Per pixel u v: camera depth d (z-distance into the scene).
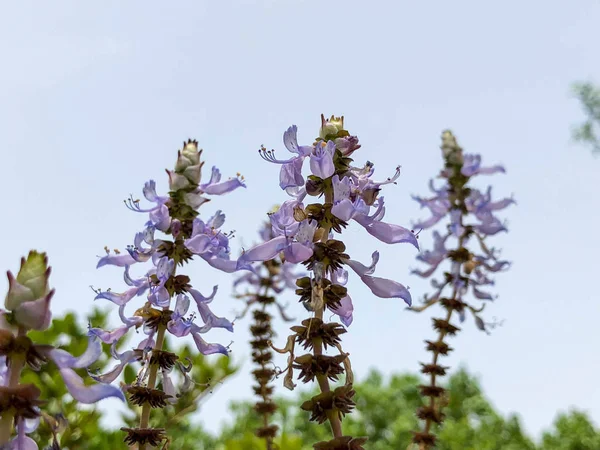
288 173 0.21
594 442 1.54
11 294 0.15
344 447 0.18
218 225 0.23
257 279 0.38
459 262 0.37
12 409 0.15
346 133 0.21
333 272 0.21
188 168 0.23
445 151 0.40
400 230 0.21
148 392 0.22
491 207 0.39
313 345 0.20
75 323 0.34
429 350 0.35
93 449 0.31
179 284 0.22
